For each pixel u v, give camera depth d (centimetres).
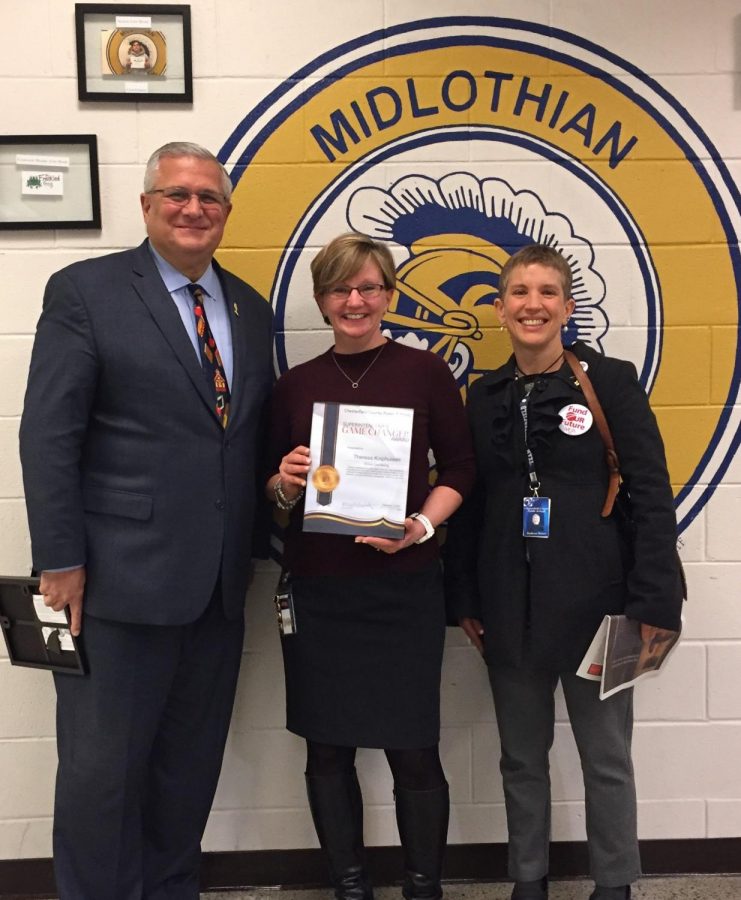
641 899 214
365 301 176
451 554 196
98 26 205
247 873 222
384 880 222
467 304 217
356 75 211
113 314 168
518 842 194
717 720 225
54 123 207
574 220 216
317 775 190
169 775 192
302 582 185
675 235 217
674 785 225
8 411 212
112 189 209
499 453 182
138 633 172
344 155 213
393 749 182
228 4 208
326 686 183
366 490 173
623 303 218
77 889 179
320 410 175
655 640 179
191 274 178
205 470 171
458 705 223
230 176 212
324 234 214
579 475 178
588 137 215
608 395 178
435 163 214
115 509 168
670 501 175
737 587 223
